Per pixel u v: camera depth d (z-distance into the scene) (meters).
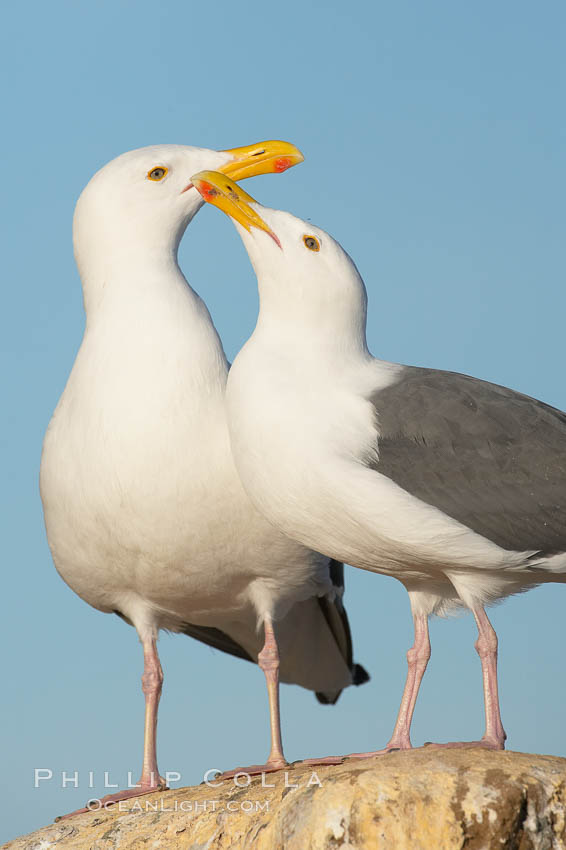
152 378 11.80
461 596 10.60
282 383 10.72
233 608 12.91
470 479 10.40
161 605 12.69
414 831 8.89
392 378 10.97
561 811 9.02
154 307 12.08
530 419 10.65
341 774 9.35
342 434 10.48
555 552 10.42
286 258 11.02
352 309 11.12
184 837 10.24
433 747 9.88
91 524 11.88
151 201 12.34
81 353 12.22
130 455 11.63
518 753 9.55
